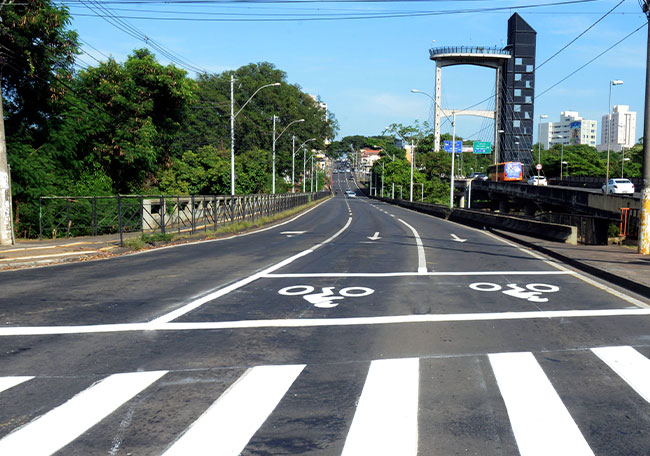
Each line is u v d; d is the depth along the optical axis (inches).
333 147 4739.2
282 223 1368.1
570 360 229.6
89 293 382.9
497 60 5216.5
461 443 150.6
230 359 230.4
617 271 453.4
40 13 817.5
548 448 148.1
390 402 181.2
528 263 555.5
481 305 343.9
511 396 187.3
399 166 4798.2
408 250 684.7
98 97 1144.2
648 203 584.4
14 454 143.6
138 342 256.7
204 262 564.1
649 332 277.7
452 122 1701.5
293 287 408.8
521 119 5216.5
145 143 1167.0
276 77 4037.9
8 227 704.4
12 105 909.8
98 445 149.3
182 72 1293.1
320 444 149.9
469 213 1330.0
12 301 353.4
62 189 949.2
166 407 176.9
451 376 208.1
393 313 320.5
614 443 151.5
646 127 580.7
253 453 144.7
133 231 958.4
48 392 190.4
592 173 3777.1
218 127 3230.8
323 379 204.5
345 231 1058.7
